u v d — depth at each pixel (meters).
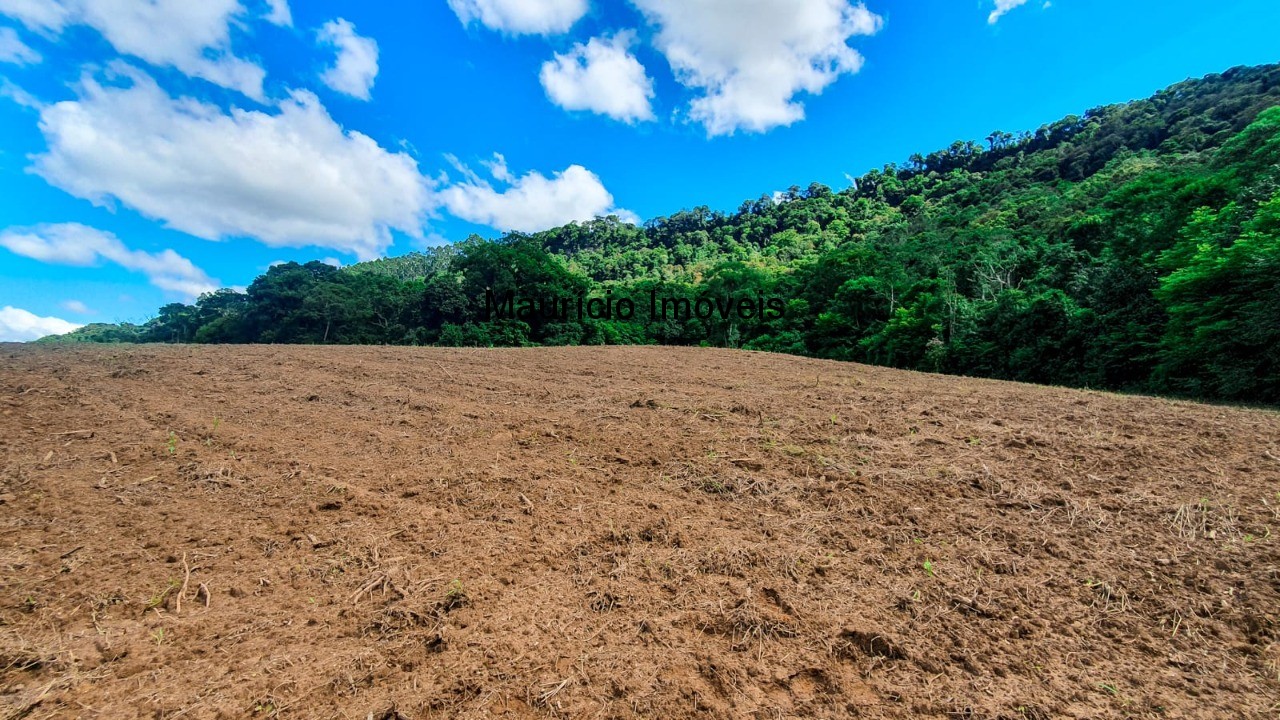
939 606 2.08
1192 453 3.47
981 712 1.57
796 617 2.03
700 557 2.47
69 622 1.90
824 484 3.24
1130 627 1.93
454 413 5.02
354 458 3.74
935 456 3.64
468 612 2.04
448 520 2.84
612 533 2.71
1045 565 2.33
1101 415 4.56
